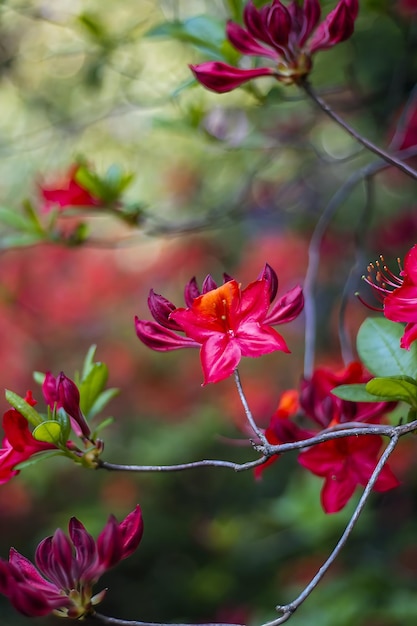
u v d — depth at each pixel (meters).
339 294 5.59
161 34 2.86
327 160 3.97
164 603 5.75
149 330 1.98
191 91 4.25
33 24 4.96
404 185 5.21
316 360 5.44
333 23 2.21
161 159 6.13
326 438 1.71
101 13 4.52
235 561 5.38
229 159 5.03
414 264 1.67
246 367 6.40
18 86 5.14
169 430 6.07
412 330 1.67
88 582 1.65
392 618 3.51
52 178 4.93
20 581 1.63
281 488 5.96
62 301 6.75
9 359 6.46
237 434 6.00
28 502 6.00
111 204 3.33
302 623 3.61
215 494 6.06
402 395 1.85
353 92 3.93
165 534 5.89
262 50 2.27
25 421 1.93
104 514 5.64
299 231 5.75
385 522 4.80
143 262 7.24
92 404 2.19
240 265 6.74
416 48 3.86
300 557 4.94
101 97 5.25
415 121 3.84
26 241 3.31
